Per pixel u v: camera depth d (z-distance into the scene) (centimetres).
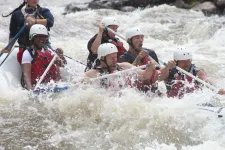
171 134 1097
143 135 1102
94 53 1479
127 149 1046
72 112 1240
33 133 1136
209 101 1243
